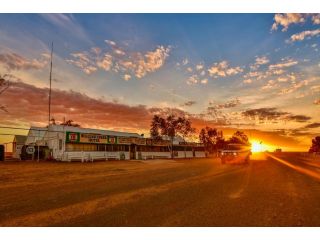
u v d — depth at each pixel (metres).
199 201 7.57
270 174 15.55
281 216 5.86
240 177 14.05
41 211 6.40
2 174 15.14
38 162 26.83
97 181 12.55
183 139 55.00
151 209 6.58
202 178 13.75
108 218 5.78
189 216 5.89
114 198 8.11
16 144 39.16
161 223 5.40
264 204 7.10
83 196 8.47
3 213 6.23
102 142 34.38
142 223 5.41
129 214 6.10
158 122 46.25
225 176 14.65
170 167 22.78
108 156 35.41
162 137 48.72
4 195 8.66
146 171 18.44
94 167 21.77
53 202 7.48
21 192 9.28
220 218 5.72
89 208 6.71
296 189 9.76
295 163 27.39
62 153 30.25
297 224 5.30
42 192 9.27
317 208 6.61
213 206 6.88
